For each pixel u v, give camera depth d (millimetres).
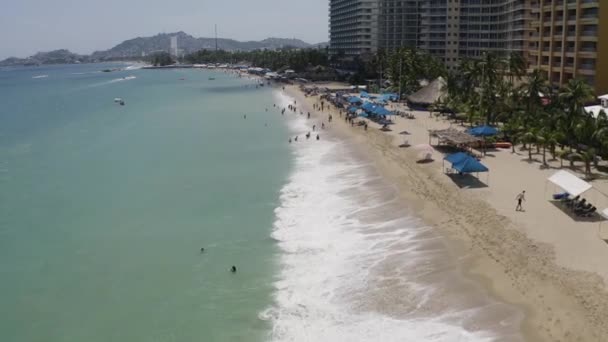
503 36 160750
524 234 37812
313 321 29375
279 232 42531
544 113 69875
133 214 48781
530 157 60625
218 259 38000
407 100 115938
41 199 54438
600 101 81875
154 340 28500
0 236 43875
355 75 192625
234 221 45625
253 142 83438
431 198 48062
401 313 29562
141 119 116438
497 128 75688
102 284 35062
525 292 30453
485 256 35406
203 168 65875
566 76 93062
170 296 33062
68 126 108562
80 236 43688
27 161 73188
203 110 131250
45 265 38188
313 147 77188
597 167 55625
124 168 67312
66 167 68875
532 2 126688
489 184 50812
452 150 67500
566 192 44312
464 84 101125
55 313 31609
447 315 29016
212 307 31469
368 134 83500
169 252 39688
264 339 28016
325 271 35156
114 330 29594
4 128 106812
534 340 26109
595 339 25531
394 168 60188
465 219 42031
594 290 29625
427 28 192875
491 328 27484
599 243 35688
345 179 57312
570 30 90812
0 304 32625
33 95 194875
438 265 34812
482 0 181875
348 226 42938
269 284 33875
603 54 83688
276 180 58469
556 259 33719
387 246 38438
